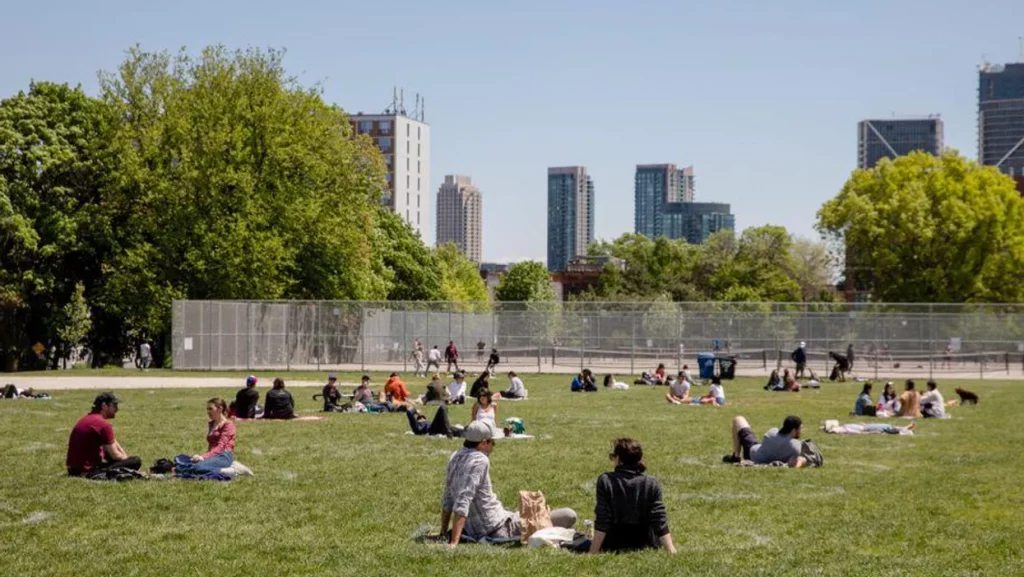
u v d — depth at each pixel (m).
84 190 67.50
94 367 70.88
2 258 63.41
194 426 27.30
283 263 64.88
